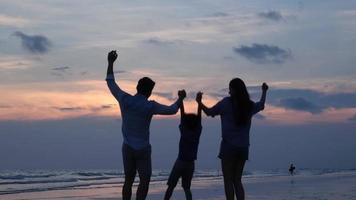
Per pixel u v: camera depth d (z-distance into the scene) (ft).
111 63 23.71
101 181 101.81
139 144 23.18
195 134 31.19
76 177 132.46
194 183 87.35
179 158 31.30
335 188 67.51
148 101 23.22
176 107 23.52
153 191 60.39
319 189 65.10
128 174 23.75
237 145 24.57
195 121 31.01
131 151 23.22
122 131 23.54
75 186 77.92
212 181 97.66
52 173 185.26
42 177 132.46
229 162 24.76
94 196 54.60
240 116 24.29
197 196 53.11
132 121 23.17
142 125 23.25
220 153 24.97
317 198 49.52
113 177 131.64
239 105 24.31
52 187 74.23
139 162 23.47
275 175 155.33
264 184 81.00
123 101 23.18
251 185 77.36
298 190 63.10
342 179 101.65
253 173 193.98
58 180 108.17
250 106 24.53
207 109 25.02
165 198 32.07
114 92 23.40
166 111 23.29
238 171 25.09
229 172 24.84
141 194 23.35
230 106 24.59
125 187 23.94
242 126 24.57
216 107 24.84
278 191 60.80
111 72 23.66
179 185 73.46
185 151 31.17
